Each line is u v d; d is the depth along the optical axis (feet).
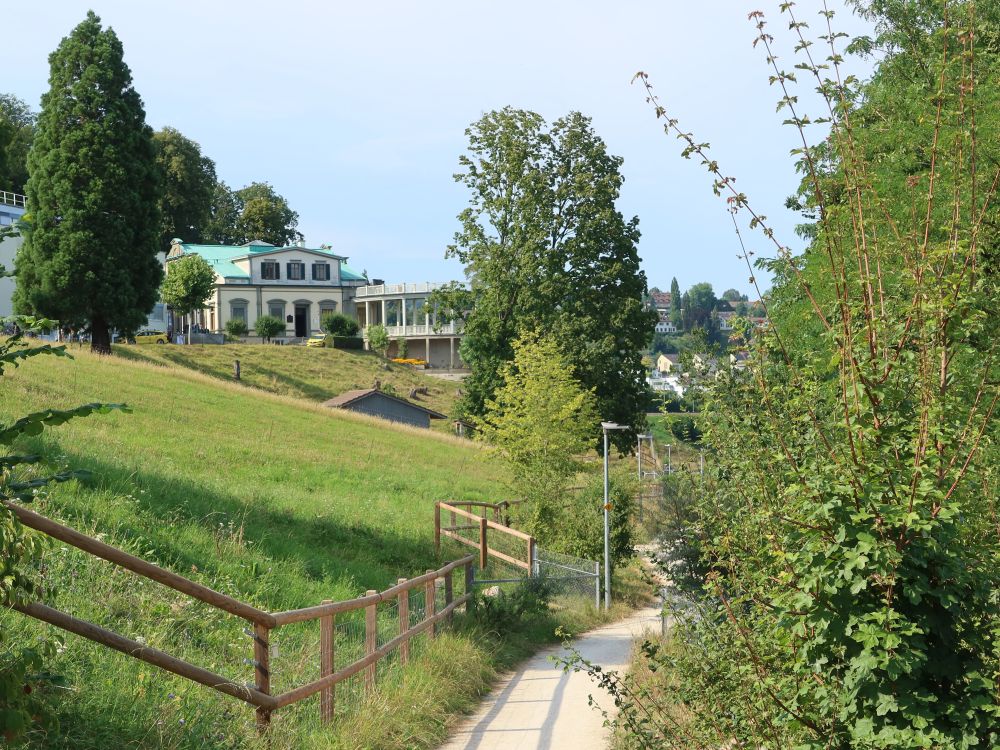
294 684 33.96
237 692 26.32
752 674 20.22
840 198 19.88
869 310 17.90
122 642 22.88
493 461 140.67
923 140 35.06
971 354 18.99
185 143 382.01
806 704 18.78
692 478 22.56
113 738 22.40
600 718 39.91
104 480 58.49
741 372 20.98
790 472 18.03
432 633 49.60
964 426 17.56
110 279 186.80
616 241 168.35
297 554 61.67
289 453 110.63
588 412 124.47
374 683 37.68
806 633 17.76
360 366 279.69
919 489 16.52
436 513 81.15
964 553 17.39
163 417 110.52
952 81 19.86
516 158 167.53
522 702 43.70
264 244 359.46
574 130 171.01
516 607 62.34
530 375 121.60
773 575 20.01
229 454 99.91
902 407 17.72
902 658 16.25
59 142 188.34
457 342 339.77
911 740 16.48
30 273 185.68
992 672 16.83
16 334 15.67
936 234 20.44
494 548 89.92
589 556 102.78
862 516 16.60
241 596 47.55
